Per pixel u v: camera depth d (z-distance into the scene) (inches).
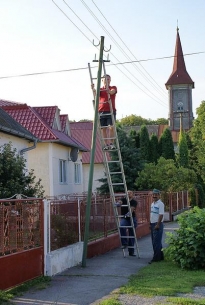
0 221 312.5
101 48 442.0
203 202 1395.2
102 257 489.4
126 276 378.0
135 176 1214.9
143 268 415.8
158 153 1599.4
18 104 991.0
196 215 430.0
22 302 291.0
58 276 376.5
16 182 518.6
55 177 909.8
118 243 581.6
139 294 306.7
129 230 514.6
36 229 365.4
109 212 562.9
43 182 885.2
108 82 467.5
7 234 321.4
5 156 539.5
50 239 391.9
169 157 1588.3
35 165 887.7
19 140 709.3
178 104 3668.8
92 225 503.8
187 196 1304.1
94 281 356.2
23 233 343.9
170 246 429.7
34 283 342.0
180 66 3737.7
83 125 1726.1
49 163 885.8
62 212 428.5
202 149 1987.0
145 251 538.3
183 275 377.4
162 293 307.0
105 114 474.0
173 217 1052.5
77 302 291.1
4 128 610.9
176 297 295.3
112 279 364.5
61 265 397.1
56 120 1026.1
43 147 889.5
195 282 345.4
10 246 325.4
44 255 372.2
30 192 535.5
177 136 3065.9
